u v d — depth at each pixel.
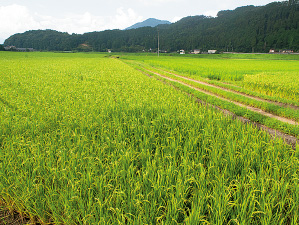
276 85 17.03
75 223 3.64
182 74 29.62
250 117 10.46
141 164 5.37
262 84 18.33
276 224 3.40
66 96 11.51
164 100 10.85
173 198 3.69
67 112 8.70
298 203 3.78
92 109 9.05
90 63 47.72
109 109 9.17
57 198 4.13
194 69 35.78
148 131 7.03
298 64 52.16
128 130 6.95
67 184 4.24
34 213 3.98
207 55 123.94
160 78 24.97
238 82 22.70
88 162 4.88
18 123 7.37
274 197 3.67
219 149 5.53
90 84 16.20
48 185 4.49
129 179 4.35
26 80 17.59
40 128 7.23
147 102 10.36
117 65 41.47
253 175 4.43
